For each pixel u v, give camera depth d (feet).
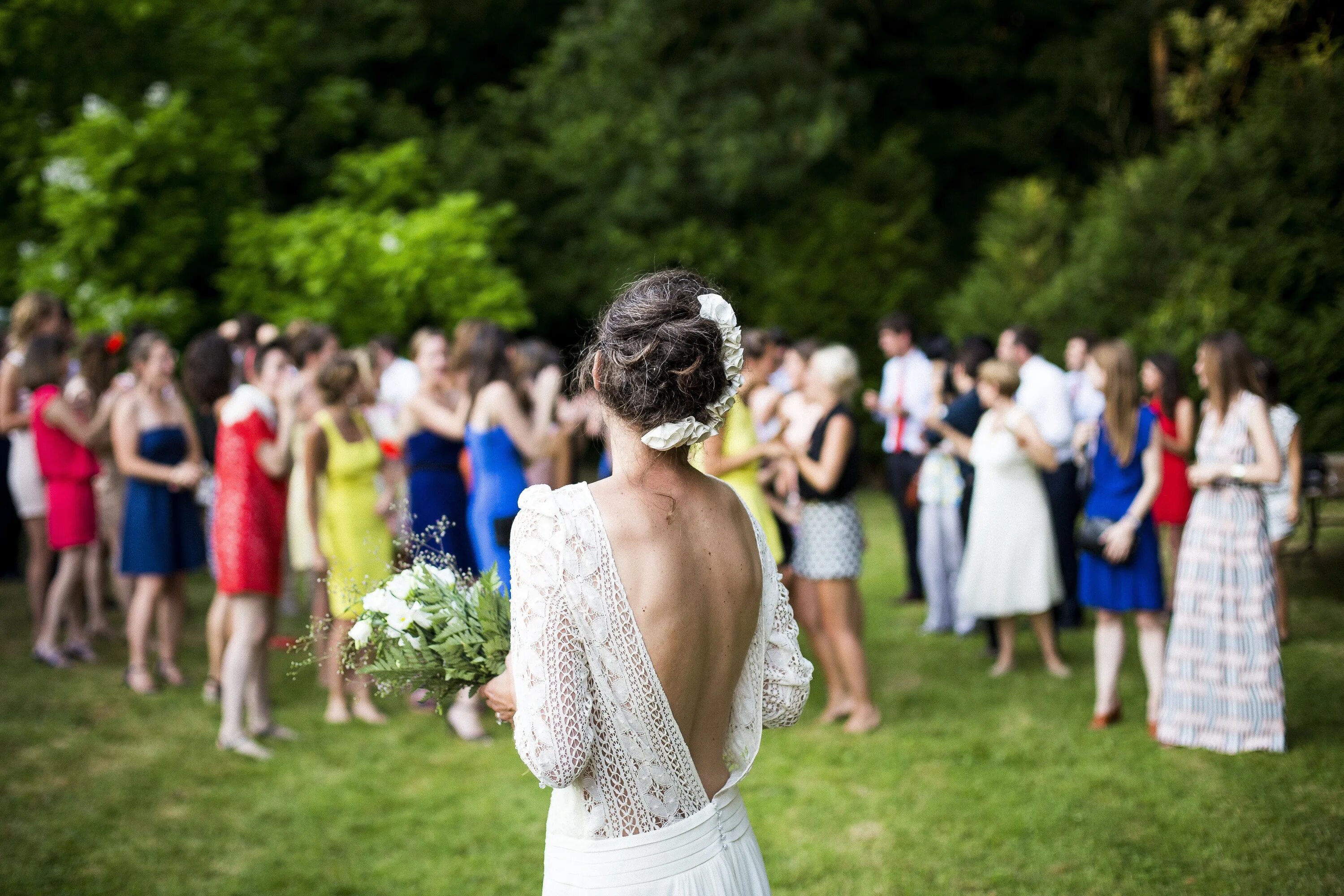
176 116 32.91
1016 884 10.94
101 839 12.41
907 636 21.74
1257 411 13.79
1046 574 17.70
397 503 10.20
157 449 17.46
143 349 17.42
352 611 7.11
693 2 45.68
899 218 48.26
